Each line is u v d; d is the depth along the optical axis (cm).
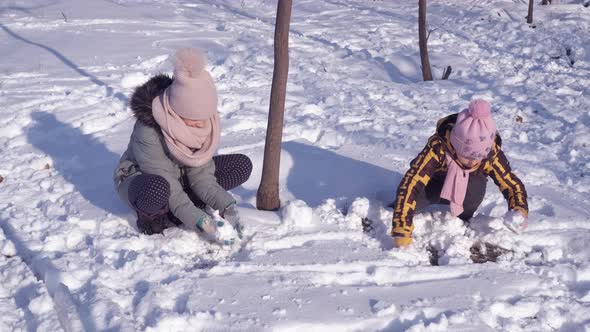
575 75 825
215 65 796
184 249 362
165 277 330
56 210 403
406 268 344
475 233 389
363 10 1243
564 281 347
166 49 853
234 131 550
